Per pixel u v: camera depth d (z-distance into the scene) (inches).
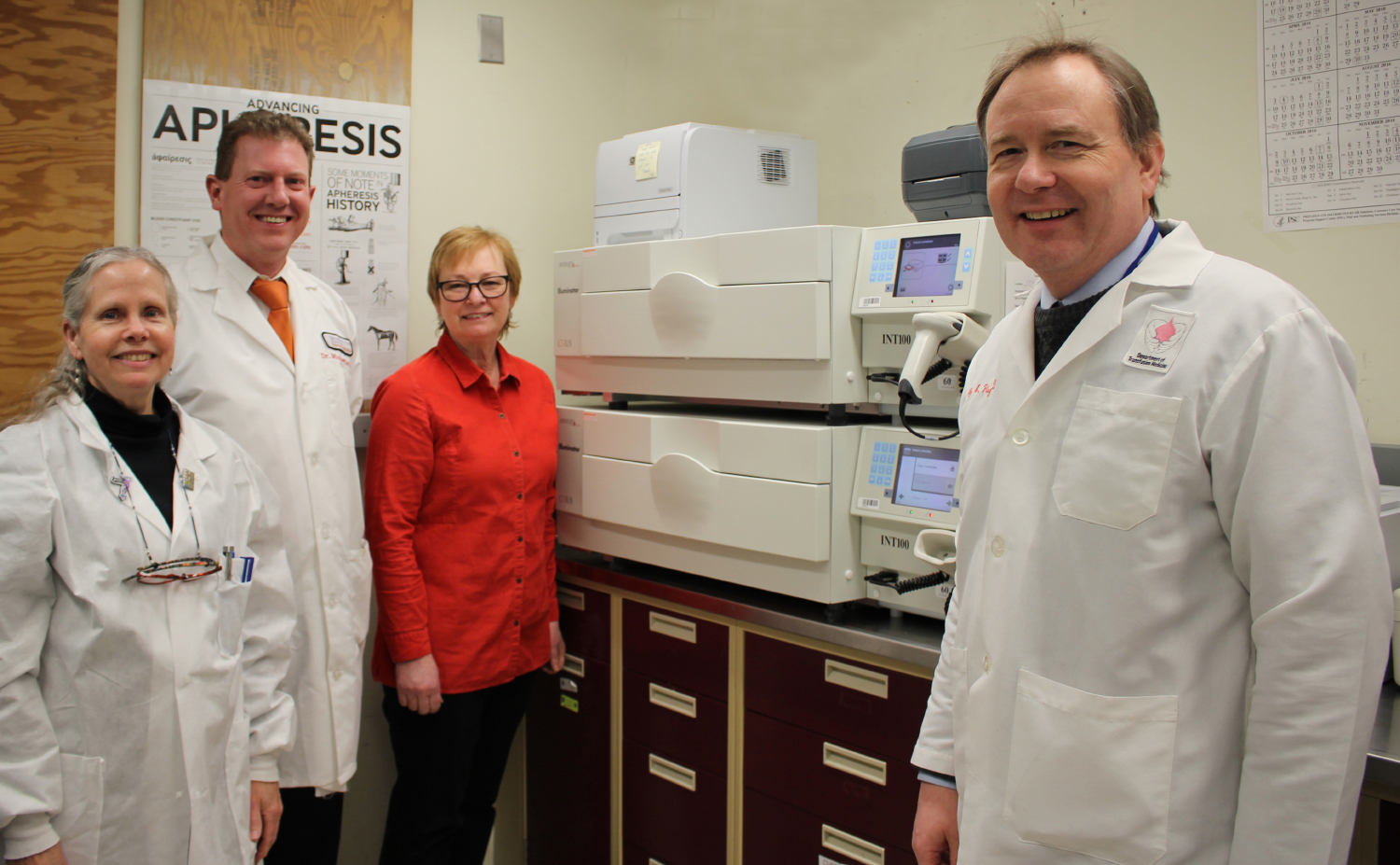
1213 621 35.0
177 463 51.7
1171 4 70.2
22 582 45.1
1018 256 39.3
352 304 86.7
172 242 79.2
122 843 47.9
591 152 99.4
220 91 80.3
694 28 103.3
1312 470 31.9
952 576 58.6
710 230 76.9
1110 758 35.6
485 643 71.4
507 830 94.3
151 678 48.3
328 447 63.9
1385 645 32.1
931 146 64.4
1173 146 70.9
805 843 66.3
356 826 88.0
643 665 77.7
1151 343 36.0
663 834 76.8
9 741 44.4
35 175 73.6
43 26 73.4
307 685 62.7
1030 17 78.2
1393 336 61.4
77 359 50.0
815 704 65.0
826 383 63.1
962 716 43.5
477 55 92.2
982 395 45.1
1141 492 35.2
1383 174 61.3
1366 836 43.9
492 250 71.5
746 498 66.1
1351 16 62.0
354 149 85.9
